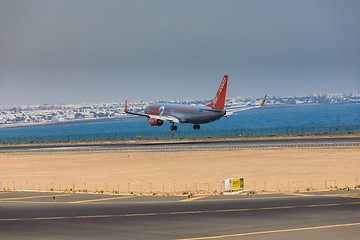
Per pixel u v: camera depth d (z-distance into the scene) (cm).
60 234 17150
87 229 17938
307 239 15650
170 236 16538
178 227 17988
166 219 19588
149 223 18838
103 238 16412
